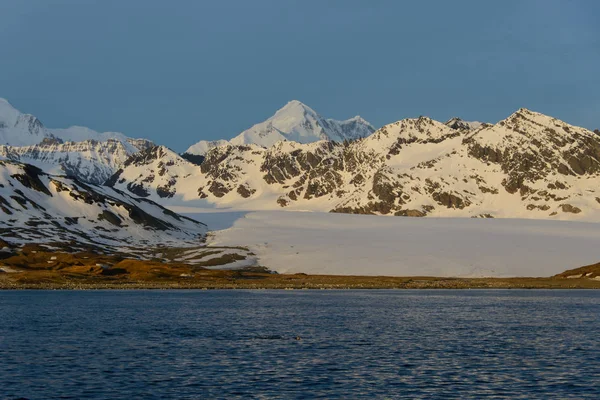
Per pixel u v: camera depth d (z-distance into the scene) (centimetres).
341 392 7594
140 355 9912
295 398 7331
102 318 15138
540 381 8150
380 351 10319
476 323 14300
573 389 7738
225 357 9756
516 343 11219
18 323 14050
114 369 8838
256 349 10500
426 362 9375
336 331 12825
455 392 7606
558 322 14475
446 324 14075
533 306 19038
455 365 9162
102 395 7438
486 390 7694
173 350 10381
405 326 13700
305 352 10212
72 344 11006
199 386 7856
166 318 15200
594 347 10769
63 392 7569
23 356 9812
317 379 8244
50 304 19375
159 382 8062
